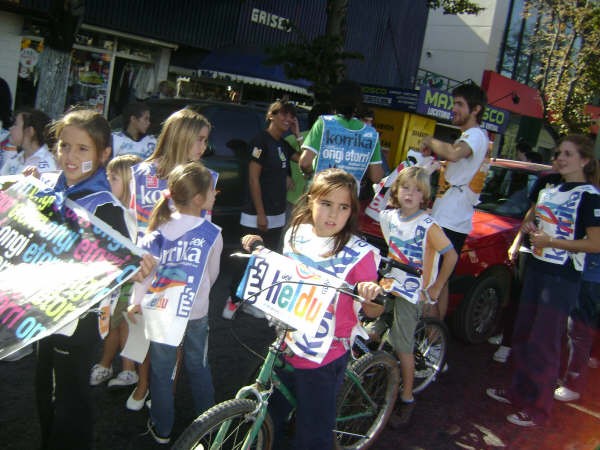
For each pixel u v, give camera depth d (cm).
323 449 261
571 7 1552
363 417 333
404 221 358
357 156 446
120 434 324
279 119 491
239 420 257
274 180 505
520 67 2239
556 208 398
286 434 292
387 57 1747
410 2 1752
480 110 446
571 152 394
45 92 698
